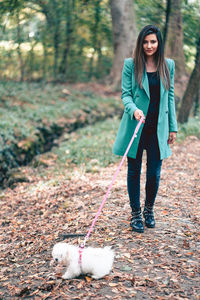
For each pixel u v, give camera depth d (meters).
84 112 12.22
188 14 11.06
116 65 13.72
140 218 3.87
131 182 3.79
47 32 13.64
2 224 5.06
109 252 3.11
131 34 12.49
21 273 3.44
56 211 5.05
